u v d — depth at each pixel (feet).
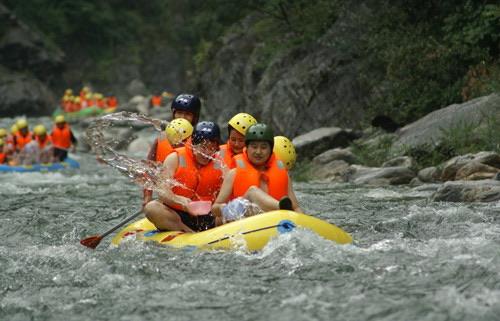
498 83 96.73
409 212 59.57
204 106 171.22
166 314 32.42
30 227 58.65
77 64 367.04
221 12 165.89
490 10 102.78
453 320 30.09
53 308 33.96
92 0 379.96
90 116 269.23
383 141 96.68
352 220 56.65
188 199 46.65
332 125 123.54
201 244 42.47
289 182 46.21
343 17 133.80
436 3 120.47
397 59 113.19
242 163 45.44
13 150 125.08
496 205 60.39
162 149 52.21
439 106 108.47
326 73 127.44
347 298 33.09
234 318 31.55
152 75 384.06
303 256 39.29
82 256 43.88
